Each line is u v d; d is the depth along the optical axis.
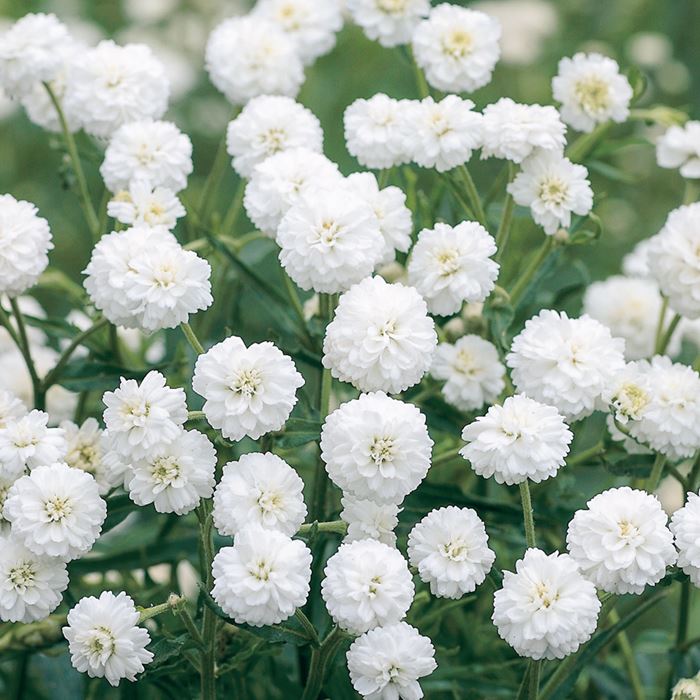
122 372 0.49
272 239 0.50
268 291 0.49
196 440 0.42
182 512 0.42
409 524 0.48
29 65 0.50
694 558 0.42
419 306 0.43
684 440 0.45
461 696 0.49
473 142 0.47
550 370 0.44
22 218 0.46
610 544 0.42
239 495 0.42
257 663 0.48
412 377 0.43
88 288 0.44
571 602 0.41
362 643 0.41
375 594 0.41
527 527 0.43
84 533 0.43
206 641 0.43
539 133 0.47
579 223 0.49
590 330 0.45
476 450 0.43
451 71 0.49
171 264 0.43
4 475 0.43
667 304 0.50
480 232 0.45
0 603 0.42
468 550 0.42
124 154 0.48
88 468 0.46
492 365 0.47
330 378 0.45
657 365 0.46
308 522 0.47
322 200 0.44
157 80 0.50
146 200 0.46
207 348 0.50
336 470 0.42
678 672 0.48
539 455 0.42
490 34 0.49
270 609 0.41
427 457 0.42
